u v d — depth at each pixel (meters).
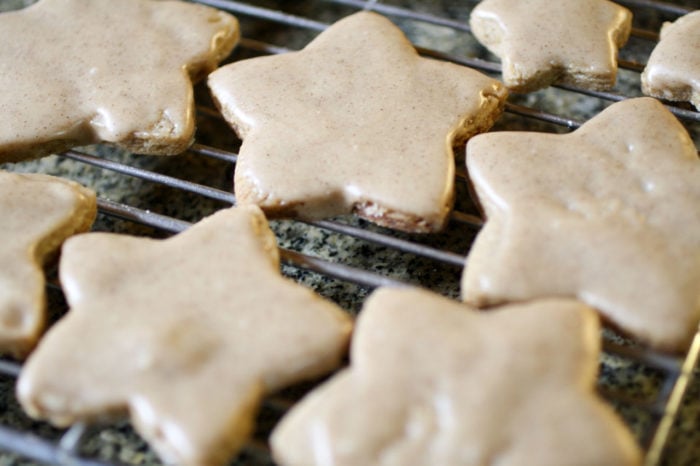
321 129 0.37
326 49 0.39
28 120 0.38
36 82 0.39
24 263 0.35
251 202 0.36
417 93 0.38
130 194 0.40
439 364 0.32
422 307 0.33
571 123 0.39
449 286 0.37
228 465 0.34
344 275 0.35
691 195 0.35
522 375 0.31
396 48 0.39
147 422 0.32
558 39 0.39
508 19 0.40
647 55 0.43
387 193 0.36
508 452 0.31
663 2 0.45
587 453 0.31
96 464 0.32
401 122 0.37
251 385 0.32
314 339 0.33
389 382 0.32
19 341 0.34
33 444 0.32
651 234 0.34
